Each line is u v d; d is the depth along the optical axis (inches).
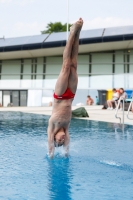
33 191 159.0
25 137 344.8
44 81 1270.9
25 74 1338.6
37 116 637.3
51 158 234.7
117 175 193.0
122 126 458.3
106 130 412.8
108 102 867.4
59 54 1296.8
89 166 214.8
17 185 169.2
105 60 1280.8
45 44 1193.4
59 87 217.6
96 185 171.0
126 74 1179.9
